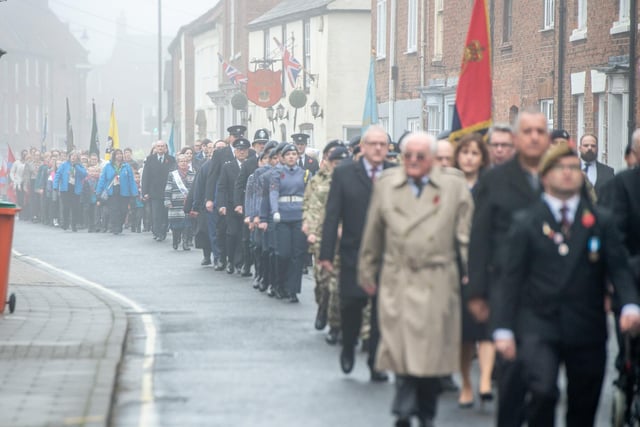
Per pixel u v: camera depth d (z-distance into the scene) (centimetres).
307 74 10056
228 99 12962
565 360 1557
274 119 10688
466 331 2011
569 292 1531
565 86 5641
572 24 5575
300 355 2592
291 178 3625
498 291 1548
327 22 9812
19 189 9944
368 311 2578
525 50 6072
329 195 2302
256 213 3944
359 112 9856
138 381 2269
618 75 5081
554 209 1549
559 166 1533
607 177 3164
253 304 3566
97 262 5153
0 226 3144
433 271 1783
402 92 8062
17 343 2642
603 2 5253
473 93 2894
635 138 2139
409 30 7931
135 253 5669
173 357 2564
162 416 1944
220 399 2091
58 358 2450
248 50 12325
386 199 1816
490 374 2070
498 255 1589
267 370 2395
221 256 4697
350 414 1964
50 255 5566
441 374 1764
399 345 1769
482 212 1756
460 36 7000
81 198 7725
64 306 3384
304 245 3619
